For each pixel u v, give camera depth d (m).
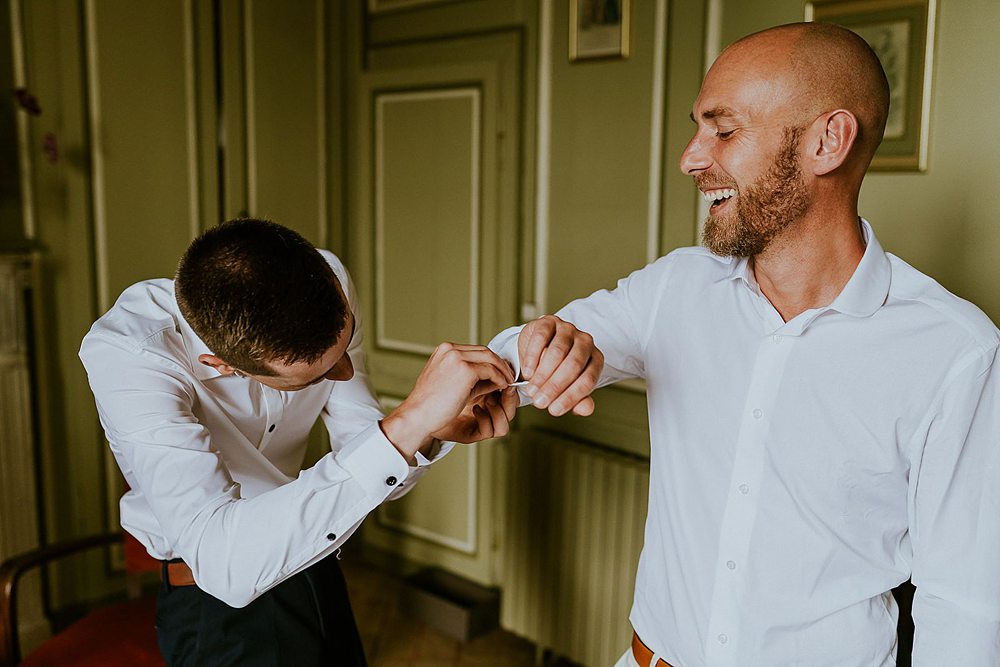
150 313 1.50
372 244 3.72
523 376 1.23
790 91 1.17
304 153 3.74
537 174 3.13
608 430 2.94
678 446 1.39
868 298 1.23
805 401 1.26
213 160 3.46
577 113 2.98
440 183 3.41
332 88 3.81
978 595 1.14
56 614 3.21
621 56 2.82
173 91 3.32
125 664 2.12
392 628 3.31
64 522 3.20
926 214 2.21
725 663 1.31
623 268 2.91
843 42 1.18
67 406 3.17
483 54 3.26
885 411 1.21
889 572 1.25
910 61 2.18
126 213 3.25
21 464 3.02
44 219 3.05
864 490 1.23
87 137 3.12
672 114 2.71
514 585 3.10
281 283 1.17
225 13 3.42
